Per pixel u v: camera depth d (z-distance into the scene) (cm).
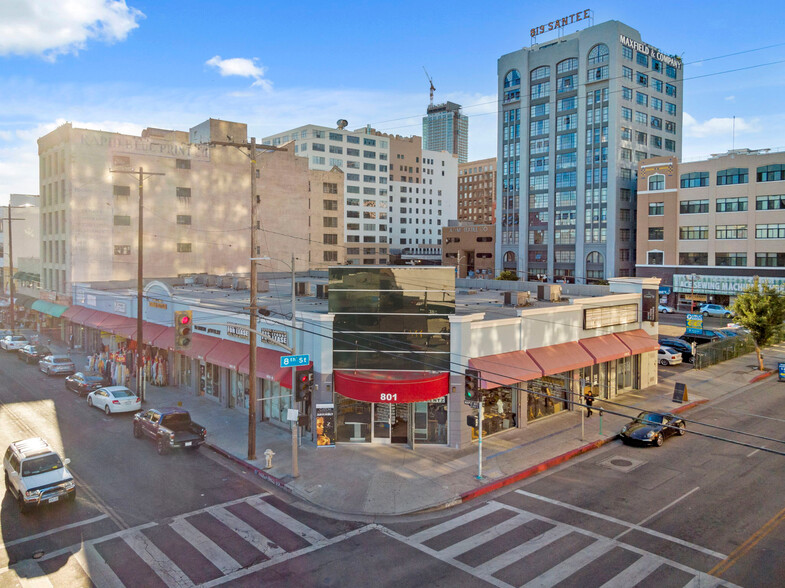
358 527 1641
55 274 6053
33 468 1758
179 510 1748
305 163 7644
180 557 1455
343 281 2341
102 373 3722
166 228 6216
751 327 3956
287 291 4053
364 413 2392
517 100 9938
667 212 7525
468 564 1416
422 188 16150
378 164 13838
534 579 1339
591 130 8844
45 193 6297
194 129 7088
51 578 1347
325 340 2339
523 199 9862
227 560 1441
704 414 2873
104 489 1909
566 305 2806
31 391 3372
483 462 2145
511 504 1798
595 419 2750
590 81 8825
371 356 2342
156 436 2317
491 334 2436
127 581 1337
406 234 15838
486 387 2308
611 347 2972
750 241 6788
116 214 5850
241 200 6912
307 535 1587
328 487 1911
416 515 1727
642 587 1298
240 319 2844
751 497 1828
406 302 2327
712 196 7112
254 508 1772
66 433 2545
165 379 3566
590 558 1438
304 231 7656
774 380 3719
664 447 2378
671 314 7088
